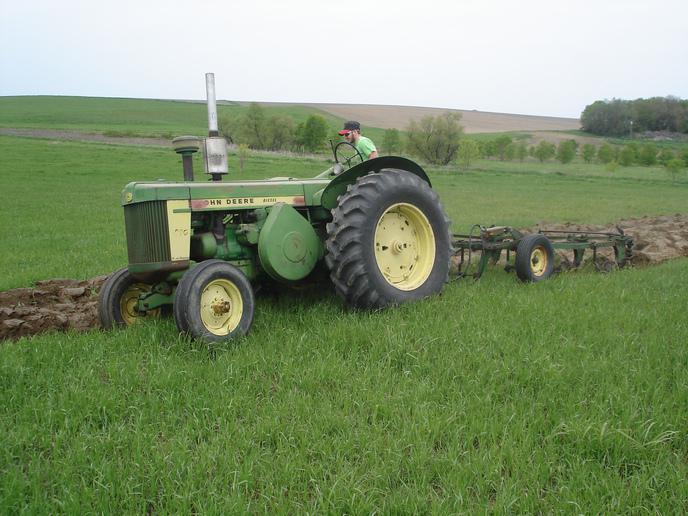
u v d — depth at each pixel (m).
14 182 29.59
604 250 9.51
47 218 17.55
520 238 7.17
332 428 3.27
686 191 33.41
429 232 5.89
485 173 46.56
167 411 3.50
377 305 5.40
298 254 5.39
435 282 5.89
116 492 2.70
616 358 4.12
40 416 3.44
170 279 5.10
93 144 51.75
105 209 20.12
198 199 5.09
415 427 3.16
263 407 3.49
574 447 3.04
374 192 5.36
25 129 66.56
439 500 2.60
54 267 9.08
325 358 4.20
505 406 3.42
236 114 71.25
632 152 66.12
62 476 2.80
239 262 5.49
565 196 27.88
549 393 3.61
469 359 4.14
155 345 4.59
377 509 2.55
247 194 5.40
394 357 4.23
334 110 120.50
